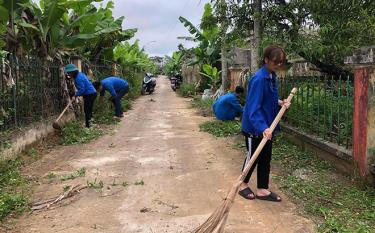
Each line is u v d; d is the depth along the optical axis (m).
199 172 5.80
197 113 13.24
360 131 4.72
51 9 8.96
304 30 7.68
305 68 10.59
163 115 12.83
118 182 5.36
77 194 4.91
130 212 4.29
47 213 4.33
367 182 4.66
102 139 8.61
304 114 6.70
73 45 9.85
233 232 3.74
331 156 5.55
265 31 8.16
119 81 11.98
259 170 4.56
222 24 8.76
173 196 4.77
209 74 17.50
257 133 4.42
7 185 5.29
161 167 6.12
